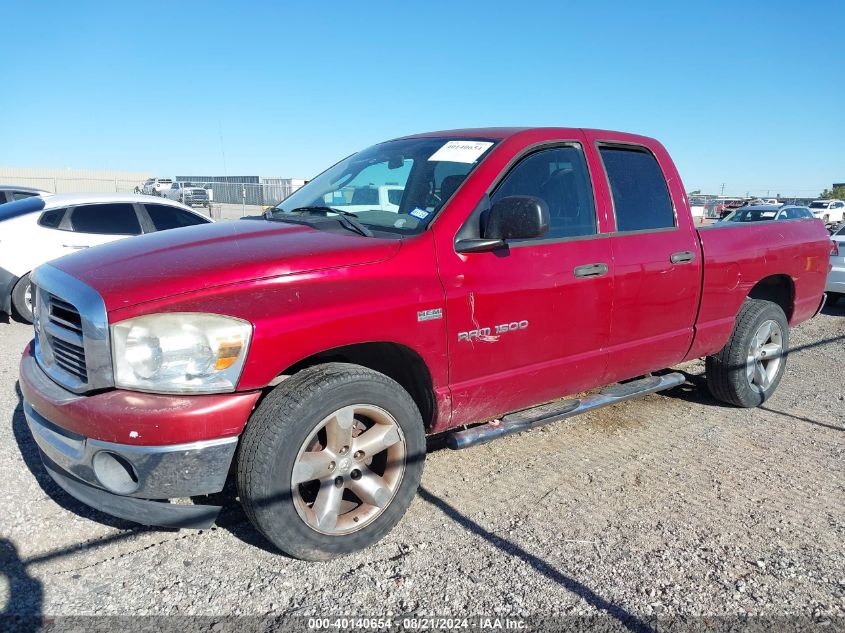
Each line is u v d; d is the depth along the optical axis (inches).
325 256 114.1
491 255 132.0
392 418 118.4
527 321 137.4
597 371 155.4
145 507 105.0
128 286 102.8
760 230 197.3
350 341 111.9
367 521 117.5
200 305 101.7
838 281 396.8
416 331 120.2
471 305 127.6
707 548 122.3
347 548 115.3
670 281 165.8
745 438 178.7
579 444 171.5
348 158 177.0
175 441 99.2
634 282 157.0
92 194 320.5
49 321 115.0
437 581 110.0
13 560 113.0
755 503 140.8
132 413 98.0
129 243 127.3
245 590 106.6
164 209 330.0
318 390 107.4
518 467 156.3
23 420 175.3
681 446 172.1
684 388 223.0
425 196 136.8
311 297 109.0
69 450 105.9
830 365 263.1
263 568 112.9
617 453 166.2
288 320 105.0
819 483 151.5
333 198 153.6
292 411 105.0
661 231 166.4
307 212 149.8
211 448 101.7
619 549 121.2
